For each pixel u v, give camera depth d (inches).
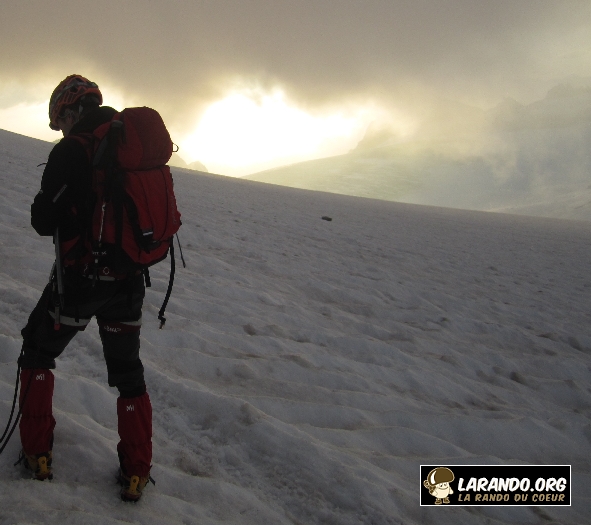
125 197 87.7
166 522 94.3
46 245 262.4
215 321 216.2
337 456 125.3
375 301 316.5
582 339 295.1
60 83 98.1
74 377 136.1
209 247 376.8
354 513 109.9
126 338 97.4
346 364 196.2
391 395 177.5
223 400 138.9
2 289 186.4
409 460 135.5
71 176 86.6
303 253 432.1
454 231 928.9
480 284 433.4
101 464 105.7
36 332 96.6
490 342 272.5
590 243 941.8
